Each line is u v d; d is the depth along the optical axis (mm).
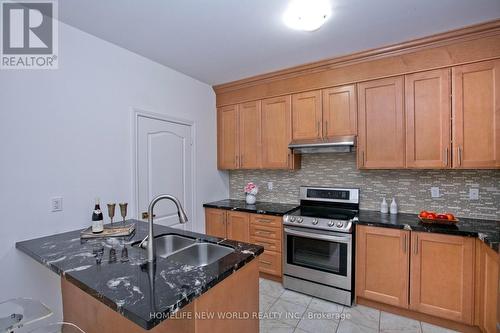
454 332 1998
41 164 1828
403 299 2160
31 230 1778
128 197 2400
